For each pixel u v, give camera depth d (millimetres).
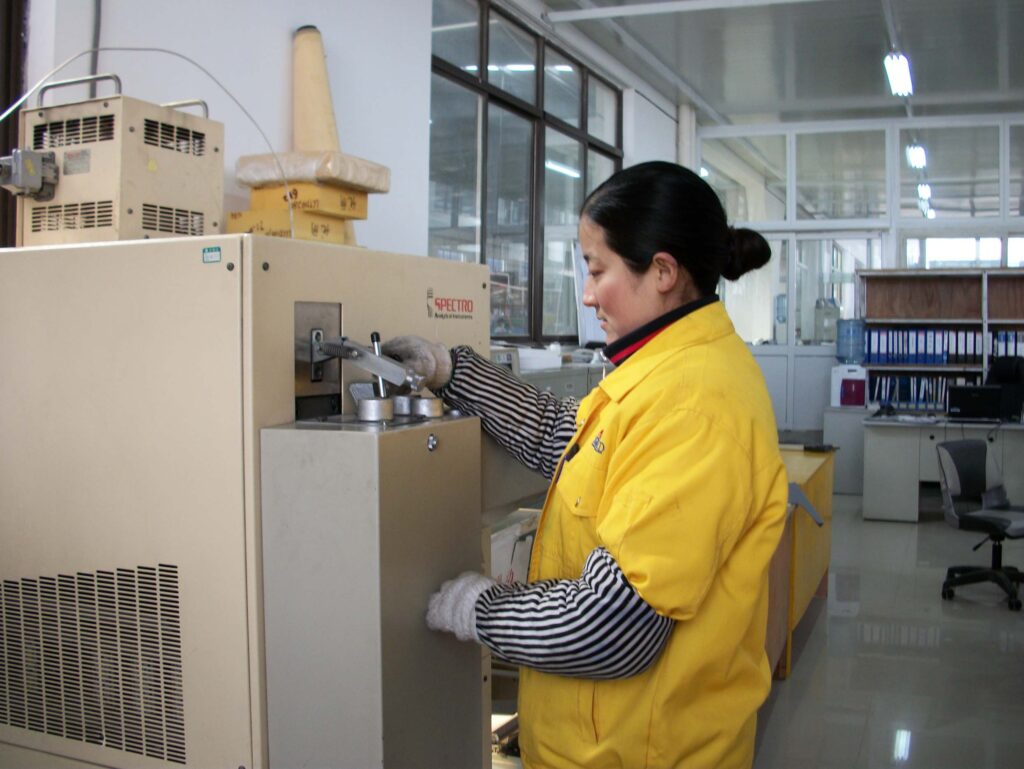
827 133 8883
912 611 4414
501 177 5797
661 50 6750
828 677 3562
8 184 1242
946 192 8922
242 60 3211
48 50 2508
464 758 1145
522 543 2090
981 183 8688
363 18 3869
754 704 1063
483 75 5387
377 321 1167
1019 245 8344
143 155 1250
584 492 1047
